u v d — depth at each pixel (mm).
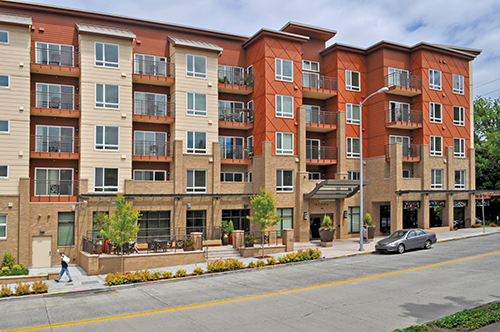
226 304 14664
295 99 32812
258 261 22719
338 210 34062
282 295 15805
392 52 35750
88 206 26281
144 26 31188
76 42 28844
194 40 31875
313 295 15641
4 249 24141
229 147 32938
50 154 26406
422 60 35969
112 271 21828
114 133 27828
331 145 35469
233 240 27781
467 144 38906
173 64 30531
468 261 21734
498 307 12797
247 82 33281
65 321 13133
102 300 16094
